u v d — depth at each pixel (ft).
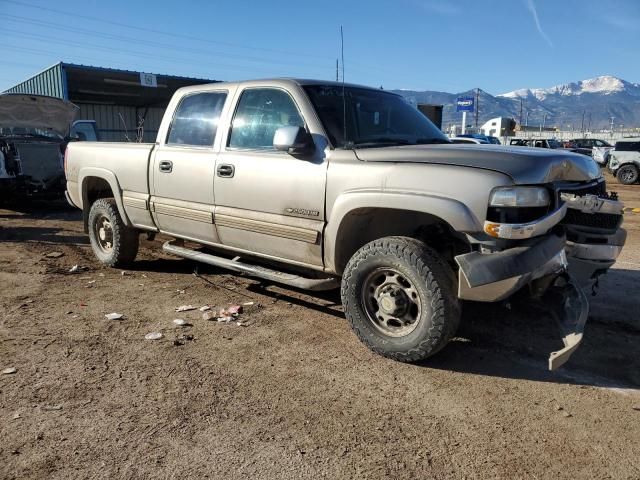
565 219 13.32
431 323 12.25
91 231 22.27
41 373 12.18
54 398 11.09
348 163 13.57
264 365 12.78
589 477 8.86
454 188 11.92
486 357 13.44
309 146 14.14
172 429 10.05
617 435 10.07
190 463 9.08
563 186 12.78
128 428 10.07
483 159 12.10
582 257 13.30
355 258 13.30
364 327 13.42
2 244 26.43
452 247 13.82
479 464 9.16
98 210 21.54
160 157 18.48
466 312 16.43
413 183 12.42
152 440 9.70
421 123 17.08
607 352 13.85
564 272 12.67
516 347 14.05
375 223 14.48
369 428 10.18
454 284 12.39
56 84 78.23
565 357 11.32
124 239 20.94
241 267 16.49
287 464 9.09
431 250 12.46
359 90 16.60
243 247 16.53
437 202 11.95
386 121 16.08
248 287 19.06
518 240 11.88
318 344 14.06
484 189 11.62
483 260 11.55
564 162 12.62
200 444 9.61
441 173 12.16
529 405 11.13
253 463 9.10
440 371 12.63
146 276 20.49
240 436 9.87
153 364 12.73
